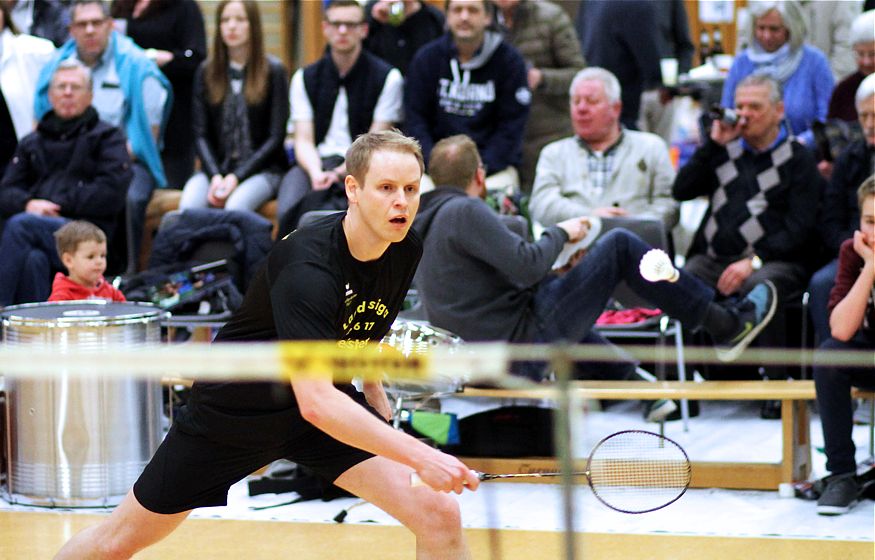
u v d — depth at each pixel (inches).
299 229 280.4
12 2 729.0
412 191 276.4
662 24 742.5
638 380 505.0
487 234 477.1
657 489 300.0
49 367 310.8
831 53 739.4
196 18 754.8
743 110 583.8
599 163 624.1
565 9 799.7
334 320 277.1
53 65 698.2
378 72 679.7
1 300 613.3
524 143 705.0
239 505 455.5
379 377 303.7
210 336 598.5
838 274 472.1
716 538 406.6
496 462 490.9
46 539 418.3
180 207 684.7
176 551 396.2
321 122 681.0
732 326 494.0
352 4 668.1
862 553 389.1
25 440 462.6
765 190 586.9
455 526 285.6
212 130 699.4
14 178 649.0
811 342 569.9
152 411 472.1
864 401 583.5
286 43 879.7
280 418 288.2
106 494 461.1
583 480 458.9
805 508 448.1
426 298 493.0
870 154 564.4
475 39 648.4
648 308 568.1
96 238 528.1
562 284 494.0
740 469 475.8
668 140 745.0
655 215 613.0
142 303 502.9
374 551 396.2
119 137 651.5
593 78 617.3
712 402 592.4
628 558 383.9
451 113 658.2
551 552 391.9
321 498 462.6
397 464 289.7
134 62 705.0
